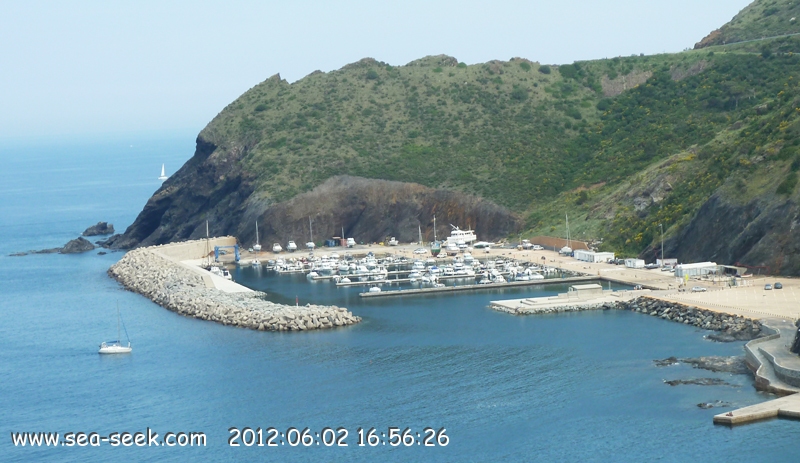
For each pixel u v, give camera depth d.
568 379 156.62
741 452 127.12
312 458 133.12
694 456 127.12
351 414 146.75
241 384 163.50
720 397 144.00
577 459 128.62
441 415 144.62
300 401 153.25
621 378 155.25
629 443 131.75
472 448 133.50
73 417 154.25
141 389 164.75
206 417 149.88
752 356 155.00
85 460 137.88
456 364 167.62
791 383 143.12
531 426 138.88
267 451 136.38
